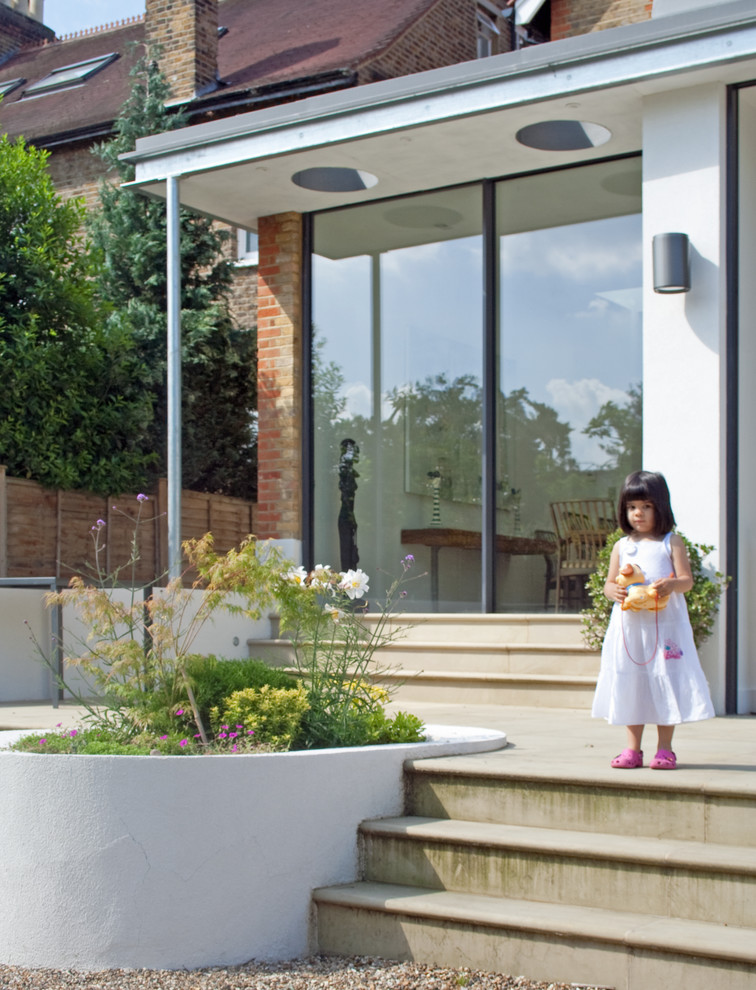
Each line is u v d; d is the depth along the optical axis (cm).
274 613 839
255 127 759
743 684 656
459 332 849
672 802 378
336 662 515
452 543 842
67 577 1053
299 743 454
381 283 887
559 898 371
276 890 391
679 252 647
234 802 387
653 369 668
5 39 1908
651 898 353
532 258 820
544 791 404
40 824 382
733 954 310
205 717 463
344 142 740
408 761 437
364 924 385
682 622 421
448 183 845
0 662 775
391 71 1294
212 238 1295
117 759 380
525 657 721
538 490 809
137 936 373
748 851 354
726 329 658
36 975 369
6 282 1074
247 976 366
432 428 859
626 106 691
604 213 795
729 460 654
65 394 1079
